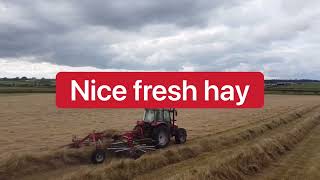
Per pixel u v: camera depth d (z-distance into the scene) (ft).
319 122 115.03
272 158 56.18
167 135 63.36
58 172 44.80
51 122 99.81
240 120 111.45
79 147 52.49
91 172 41.27
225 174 43.19
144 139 60.29
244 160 48.73
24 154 46.14
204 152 59.41
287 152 62.75
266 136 79.46
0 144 60.80
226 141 68.03
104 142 54.03
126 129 84.53
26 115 120.26
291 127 94.58
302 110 144.97
